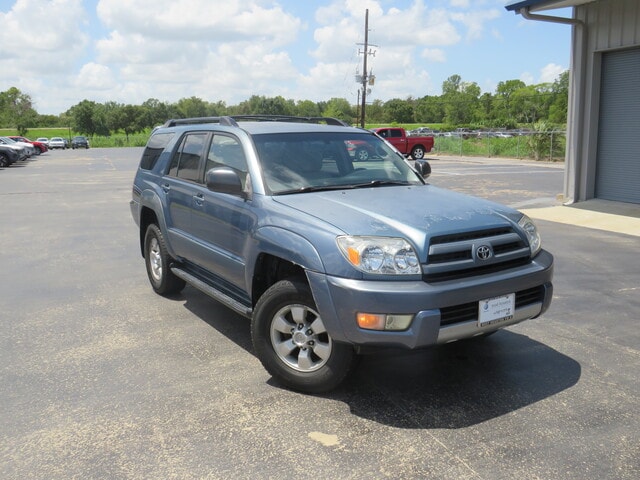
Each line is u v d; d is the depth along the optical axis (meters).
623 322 5.38
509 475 3.01
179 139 5.95
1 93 151.62
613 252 8.25
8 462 3.17
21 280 7.05
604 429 3.46
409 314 3.44
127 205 14.09
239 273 4.55
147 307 5.92
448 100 147.88
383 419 3.61
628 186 12.22
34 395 3.96
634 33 11.38
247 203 4.46
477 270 3.76
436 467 3.08
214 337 5.04
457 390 4.01
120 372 4.32
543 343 4.87
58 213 12.78
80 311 5.80
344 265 3.56
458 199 4.41
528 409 3.72
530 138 33.06
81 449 3.29
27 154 40.06
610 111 12.41
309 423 3.56
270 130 4.99
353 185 4.68
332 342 3.76
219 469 3.09
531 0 11.25
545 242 8.97
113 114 146.62
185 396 3.93
